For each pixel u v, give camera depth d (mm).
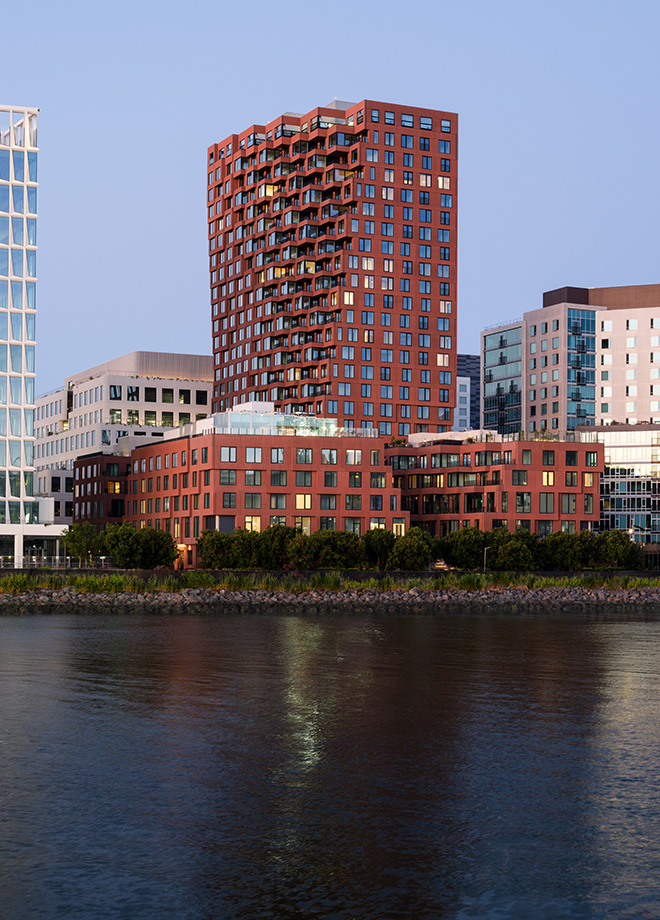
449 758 28562
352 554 118750
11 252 122062
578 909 17641
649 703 38438
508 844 20891
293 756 28594
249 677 44781
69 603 88688
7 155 122750
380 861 19844
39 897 17938
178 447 146375
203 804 23609
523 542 130625
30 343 122375
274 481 137125
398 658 53062
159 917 17125
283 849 20484
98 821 22219
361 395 186875
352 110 194375
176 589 99375
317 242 192250
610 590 115125
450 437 163625
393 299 190625
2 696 38750
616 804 23859
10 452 121250
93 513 177000
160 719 34062
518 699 39312
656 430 186000
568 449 150625
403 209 192125
